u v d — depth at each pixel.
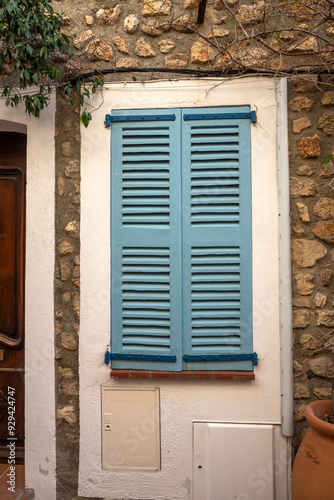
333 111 2.08
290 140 2.11
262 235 2.10
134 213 2.16
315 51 2.08
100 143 2.17
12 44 1.91
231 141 2.12
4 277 2.54
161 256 2.16
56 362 2.20
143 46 2.17
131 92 2.15
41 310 2.19
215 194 2.13
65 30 2.20
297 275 2.09
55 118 2.19
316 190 2.09
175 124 2.14
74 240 2.20
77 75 2.17
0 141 2.54
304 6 2.01
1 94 2.22
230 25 2.13
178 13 2.15
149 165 2.16
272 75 2.09
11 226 2.55
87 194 2.17
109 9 2.18
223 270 2.12
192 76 2.13
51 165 2.19
